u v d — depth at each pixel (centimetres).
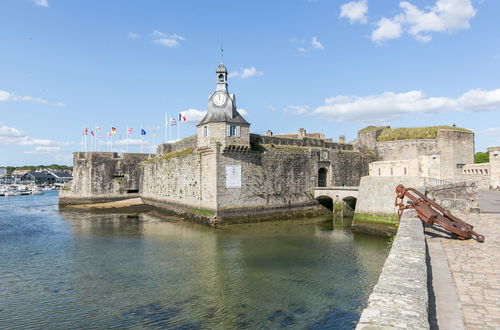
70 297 1574
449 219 1305
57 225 3641
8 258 2259
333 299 1523
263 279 1795
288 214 4006
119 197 5728
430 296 719
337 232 3086
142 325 1296
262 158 3859
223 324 1297
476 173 4047
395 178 2791
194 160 3934
